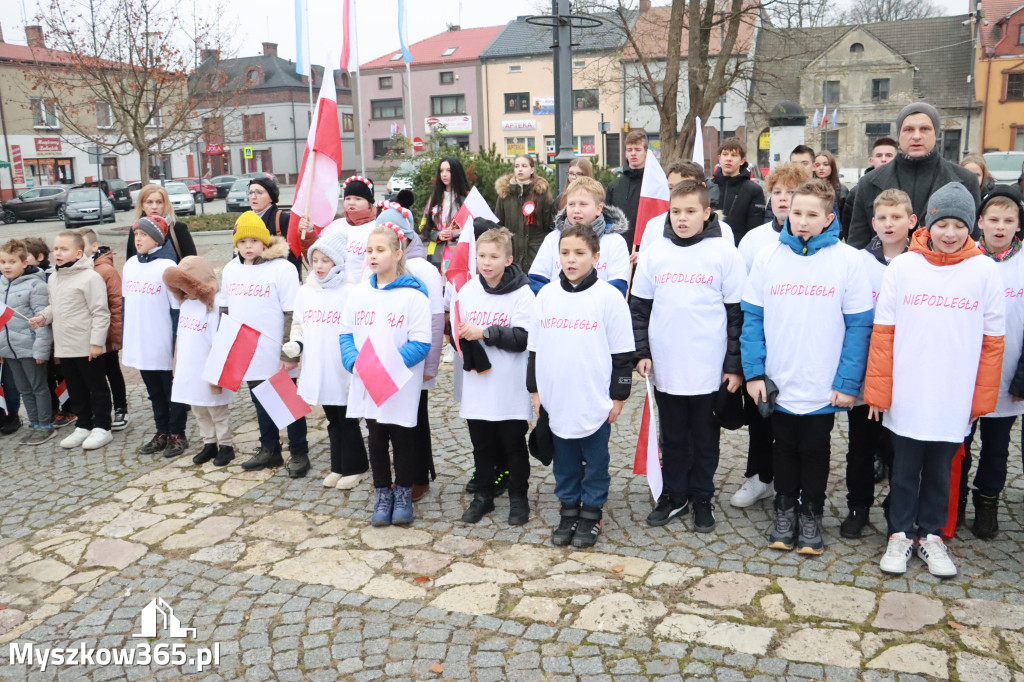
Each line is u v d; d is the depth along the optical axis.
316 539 4.13
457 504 4.50
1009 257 3.72
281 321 5.06
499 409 4.10
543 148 44.28
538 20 8.05
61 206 29.75
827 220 3.59
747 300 3.78
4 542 4.29
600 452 3.88
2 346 5.82
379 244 4.12
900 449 3.52
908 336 3.45
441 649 3.13
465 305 4.14
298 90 54.28
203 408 5.23
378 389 4.01
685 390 3.90
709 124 38.03
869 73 38.34
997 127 37.81
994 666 2.86
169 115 23.20
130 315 5.46
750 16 18.64
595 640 3.13
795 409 3.64
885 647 3.00
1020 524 3.96
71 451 5.73
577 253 3.70
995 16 38.50
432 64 45.97
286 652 3.17
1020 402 3.71
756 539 3.90
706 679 2.86
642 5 31.62
